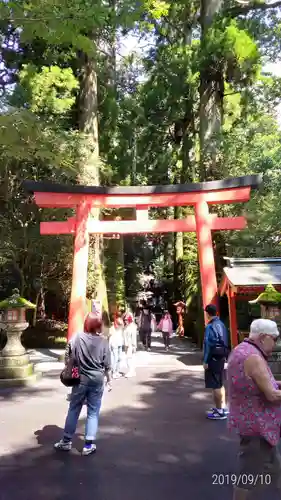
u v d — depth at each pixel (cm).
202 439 516
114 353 898
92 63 1494
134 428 560
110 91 1781
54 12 666
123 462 448
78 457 462
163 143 2498
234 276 1028
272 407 303
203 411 639
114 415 620
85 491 382
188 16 1970
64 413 630
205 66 1374
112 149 1919
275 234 1504
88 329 489
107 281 2008
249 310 1348
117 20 921
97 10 707
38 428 559
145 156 2450
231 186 1062
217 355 591
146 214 1116
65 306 1834
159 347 1490
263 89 2100
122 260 2094
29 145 977
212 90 1430
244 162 1475
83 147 1338
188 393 753
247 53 1280
